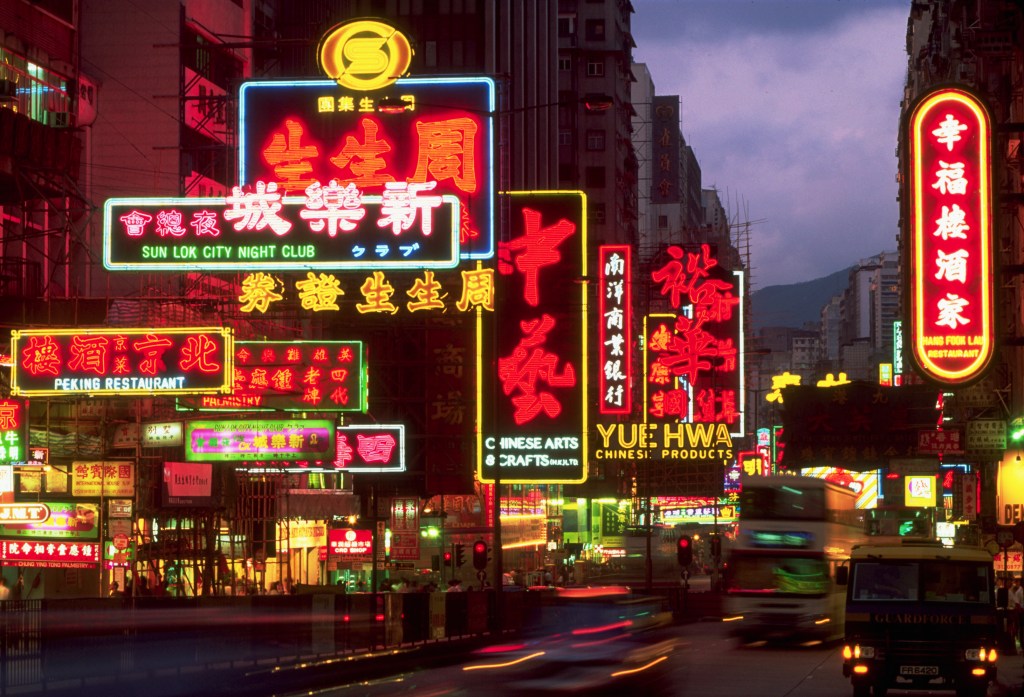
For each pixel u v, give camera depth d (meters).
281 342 45.72
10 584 43.53
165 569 42.69
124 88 61.62
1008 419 53.06
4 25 52.91
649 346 65.38
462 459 50.59
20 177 45.66
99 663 23.83
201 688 26.73
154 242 43.75
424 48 98.25
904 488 74.00
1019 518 42.62
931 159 18.70
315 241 43.53
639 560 69.81
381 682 28.20
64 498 40.81
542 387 49.94
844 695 25.45
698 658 36.28
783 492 43.38
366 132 46.78
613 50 132.75
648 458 61.50
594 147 132.38
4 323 46.09
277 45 67.38
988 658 25.08
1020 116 51.38
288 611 31.27
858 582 25.78
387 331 50.81
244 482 48.88
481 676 29.41
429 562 59.78
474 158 46.16
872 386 61.53
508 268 50.38
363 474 50.47
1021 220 46.38
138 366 40.22
